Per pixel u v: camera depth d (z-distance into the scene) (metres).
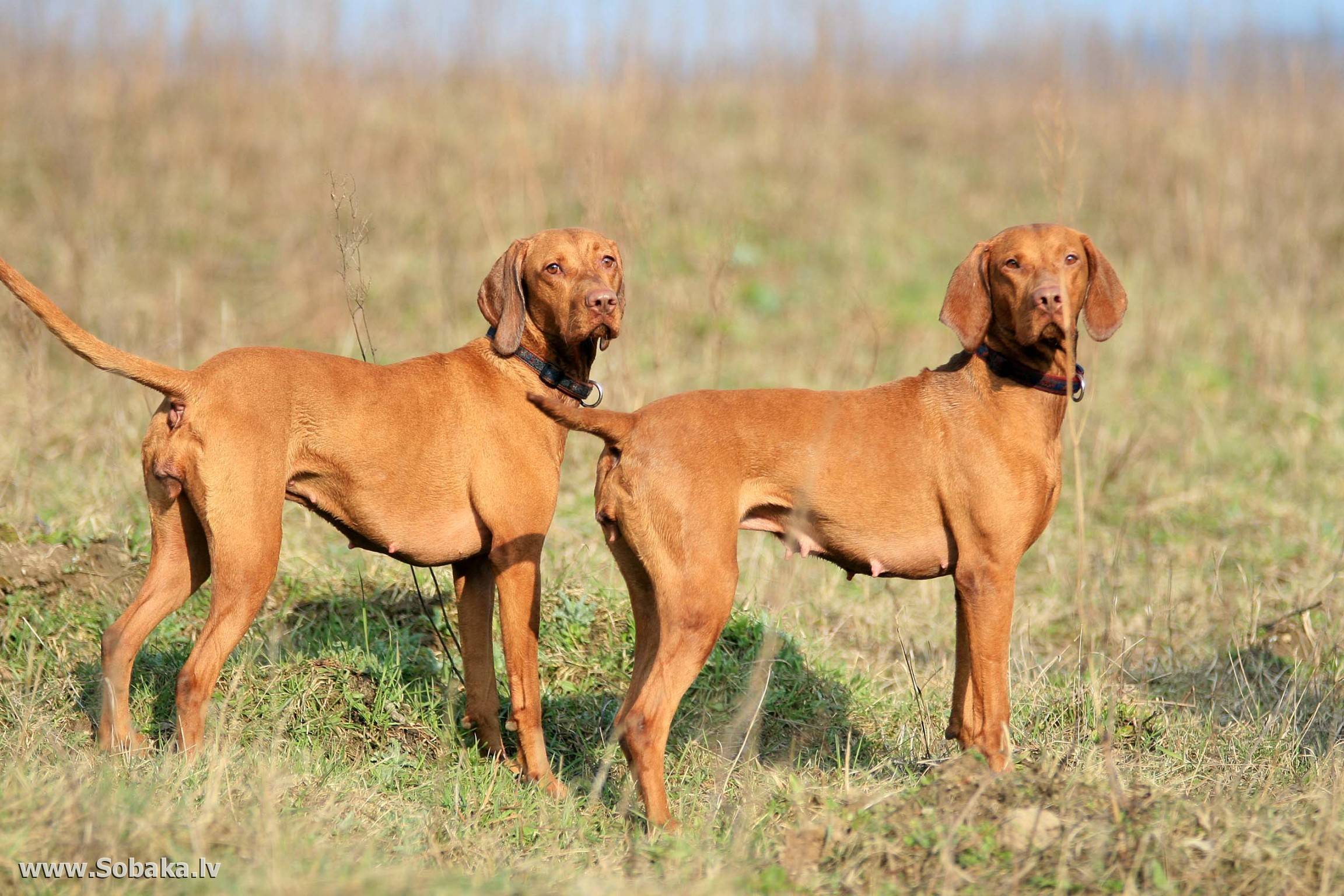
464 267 21.28
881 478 8.01
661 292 18.89
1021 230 8.12
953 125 33.12
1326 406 16.92
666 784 8.45
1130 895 6.11
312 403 8.06
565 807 7.91
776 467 7.95
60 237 20.12
